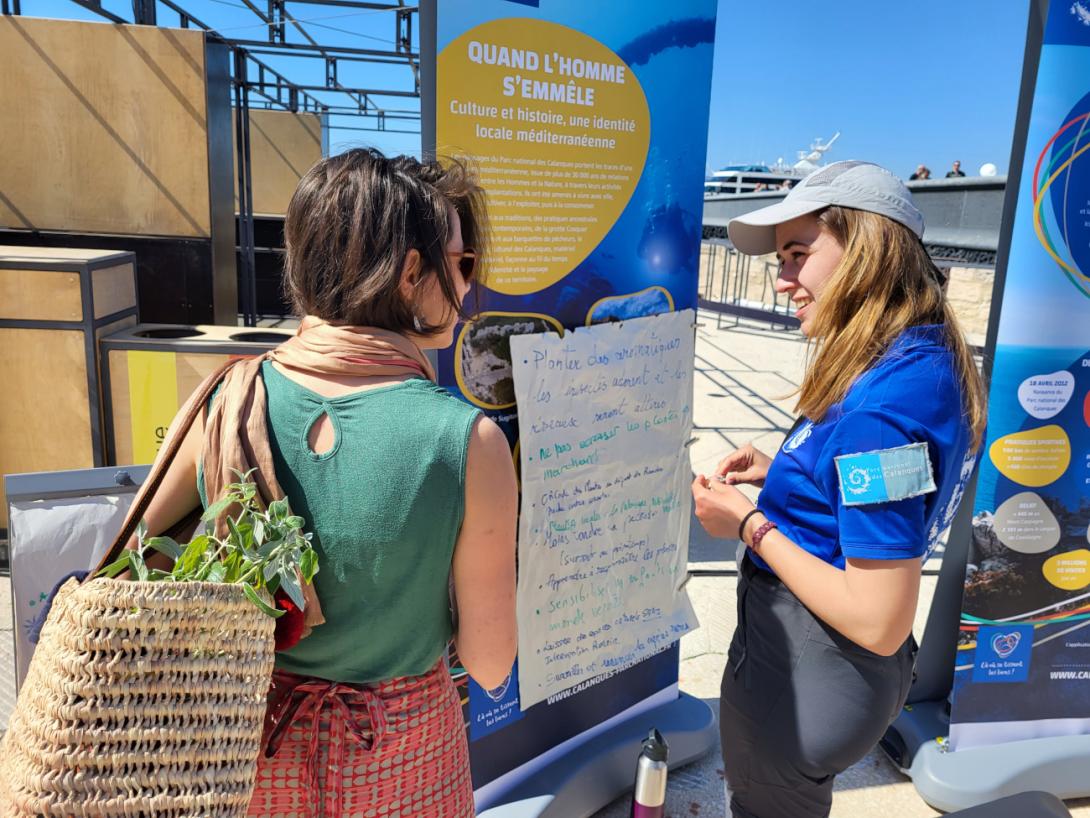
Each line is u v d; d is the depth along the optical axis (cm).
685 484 245
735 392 826
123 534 106
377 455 95
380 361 100
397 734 105
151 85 492
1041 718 253
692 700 271
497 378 195
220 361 350
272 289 969
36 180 500
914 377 131
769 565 147
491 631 106
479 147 177
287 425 99
